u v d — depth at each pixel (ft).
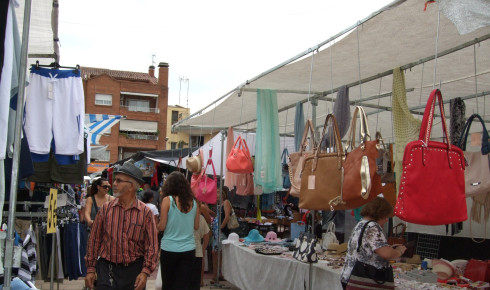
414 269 14.61
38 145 13.52
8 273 7.96
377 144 11.15
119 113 119.65
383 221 11.78
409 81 18.93
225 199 25.57
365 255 11.27
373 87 20.26
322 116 28.09
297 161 14.80
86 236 22.15
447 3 8.95
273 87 20.26
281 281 17.58
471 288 12.43
